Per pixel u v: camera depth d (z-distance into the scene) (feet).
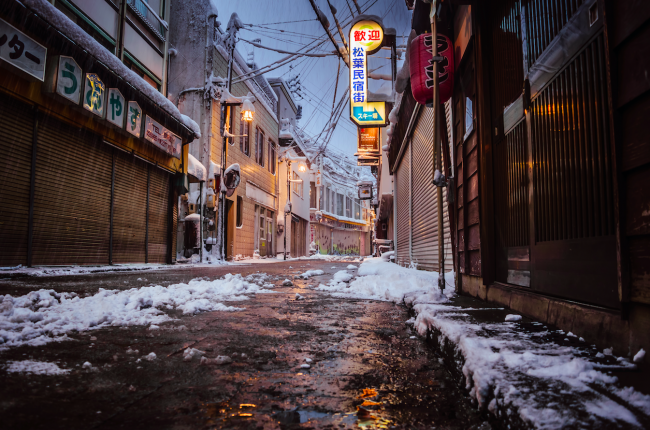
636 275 5.70
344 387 6.37
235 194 73.46
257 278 29.30
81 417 4.97
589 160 7.25
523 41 10.41
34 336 9.07
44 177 29.89
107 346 8.47
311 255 145.59
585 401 4.27
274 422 5.03
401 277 22.56
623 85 5.81
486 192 13.06
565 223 8.18
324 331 10.73
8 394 5.58
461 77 16.28
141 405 5.43
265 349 8.66
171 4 63.26
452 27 17.38
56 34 28.66
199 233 56.65
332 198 186.60
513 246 11.28
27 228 28.32
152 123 42.39
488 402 5.13
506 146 11.91
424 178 30.19
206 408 5.41
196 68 61.77
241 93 77.61
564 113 8.19
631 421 3.79
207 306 14.17
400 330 11.09
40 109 28.78
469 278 15.31
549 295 8.84
